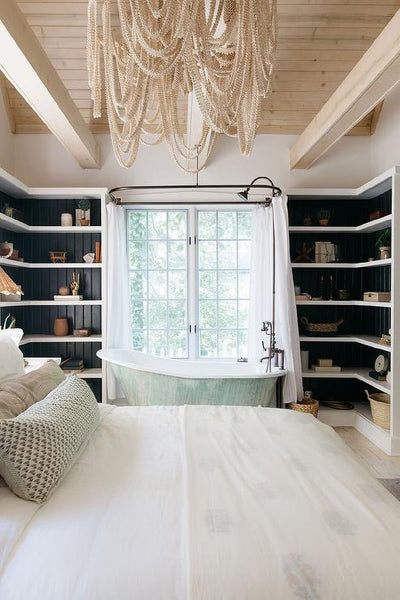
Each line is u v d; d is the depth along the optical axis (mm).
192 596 927
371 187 3842
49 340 4023
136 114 1502
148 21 1289
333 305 4504
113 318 4086
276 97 4066
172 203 4289
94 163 4172
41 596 919
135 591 934
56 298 4105
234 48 1507
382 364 3834
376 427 3650
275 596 937
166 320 4500
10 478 1260
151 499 1277
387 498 1303
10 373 2102
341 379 4516
